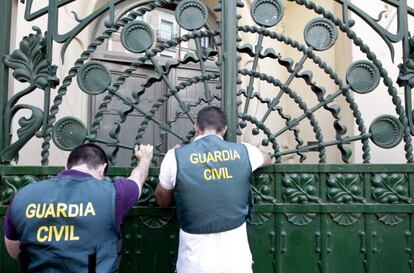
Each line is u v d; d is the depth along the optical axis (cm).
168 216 189
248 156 163
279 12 193
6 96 190
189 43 395
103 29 368
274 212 190
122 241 187
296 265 189
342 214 191
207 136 163
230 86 189
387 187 191
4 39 192
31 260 130
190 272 151
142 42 191
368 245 190
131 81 368
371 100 321
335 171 192
